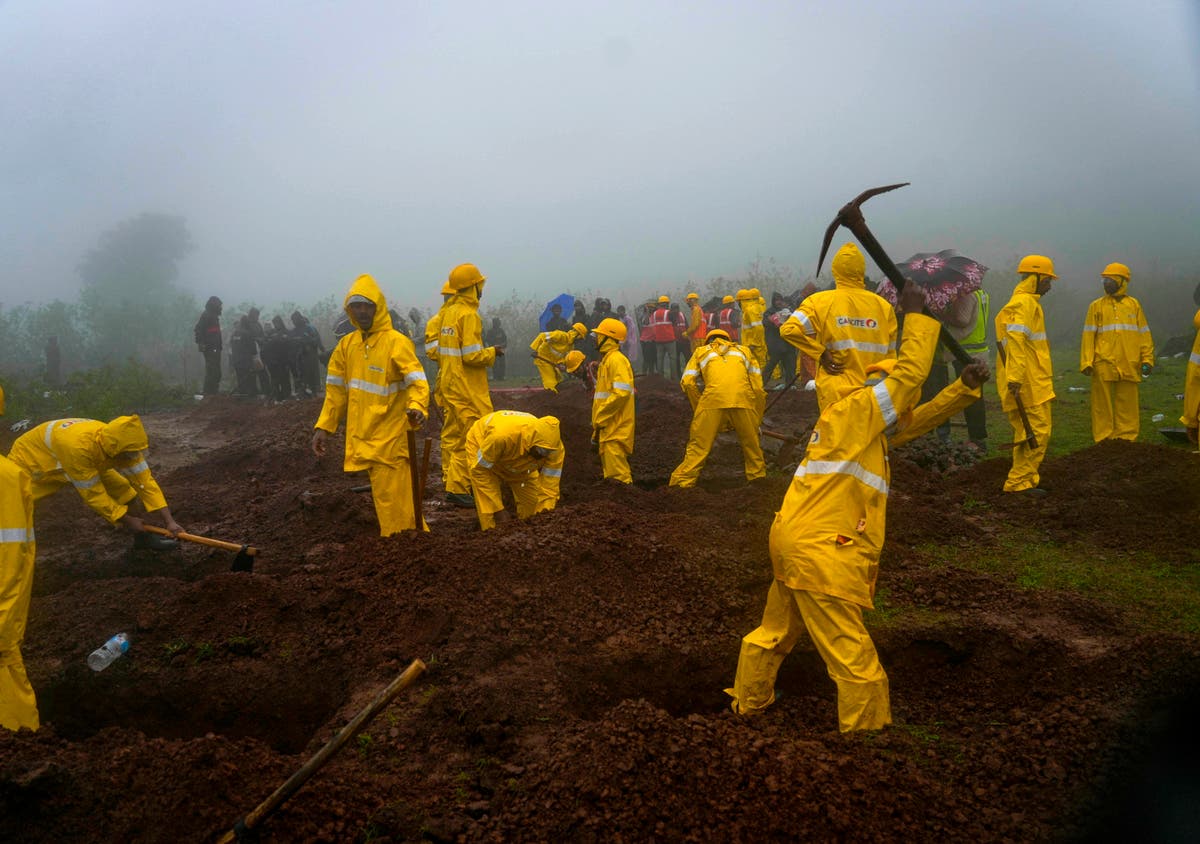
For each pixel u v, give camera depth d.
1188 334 21.56
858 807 3.56
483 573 5.93
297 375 20.27
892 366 4.49
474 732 4.45
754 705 4.66
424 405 6.94
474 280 9.12
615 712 4.12
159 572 7.43
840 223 4.61
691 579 6.16
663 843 3.44
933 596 6.02
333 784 3.82
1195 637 5.12
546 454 7.61
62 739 4.16
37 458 6.65
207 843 3.44
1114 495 8.41
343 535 8.00
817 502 4.29
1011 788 3.86
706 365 9.34
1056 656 5.12
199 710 5.21
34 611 6.07
